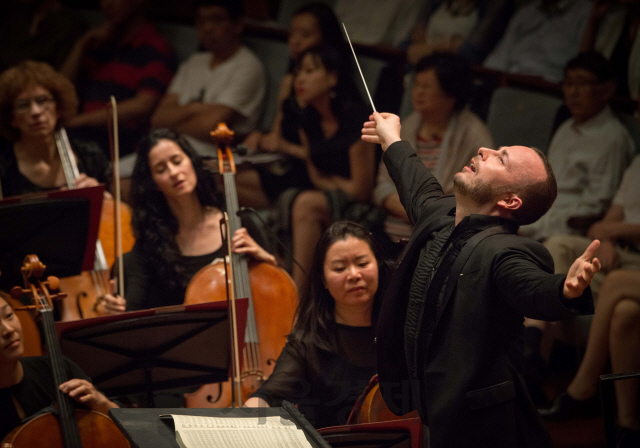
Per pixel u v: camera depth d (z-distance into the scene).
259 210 16.59
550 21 15.89
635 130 14.82
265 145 17.23
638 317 12.23
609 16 15.27
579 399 12.34
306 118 17.00
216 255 11.20
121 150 17.59
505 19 16.30
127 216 12.57
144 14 18.28
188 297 10.11
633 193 14.24
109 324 8.00
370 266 8.07
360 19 17.30
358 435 6.70
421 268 6.17
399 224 15.95
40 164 12.92
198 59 17.88
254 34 17.75
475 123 15.98
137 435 5.15
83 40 18.11
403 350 6.54
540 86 15.74
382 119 7.60
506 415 5.62
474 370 5.57
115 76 17.83
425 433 6.68
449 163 15.94
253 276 10.28
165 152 11.12
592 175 14.70
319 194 16.42
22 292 8.88
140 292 11.03
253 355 9.66
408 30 17.02
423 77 16.03
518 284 5.17
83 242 10.20
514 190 5.93
